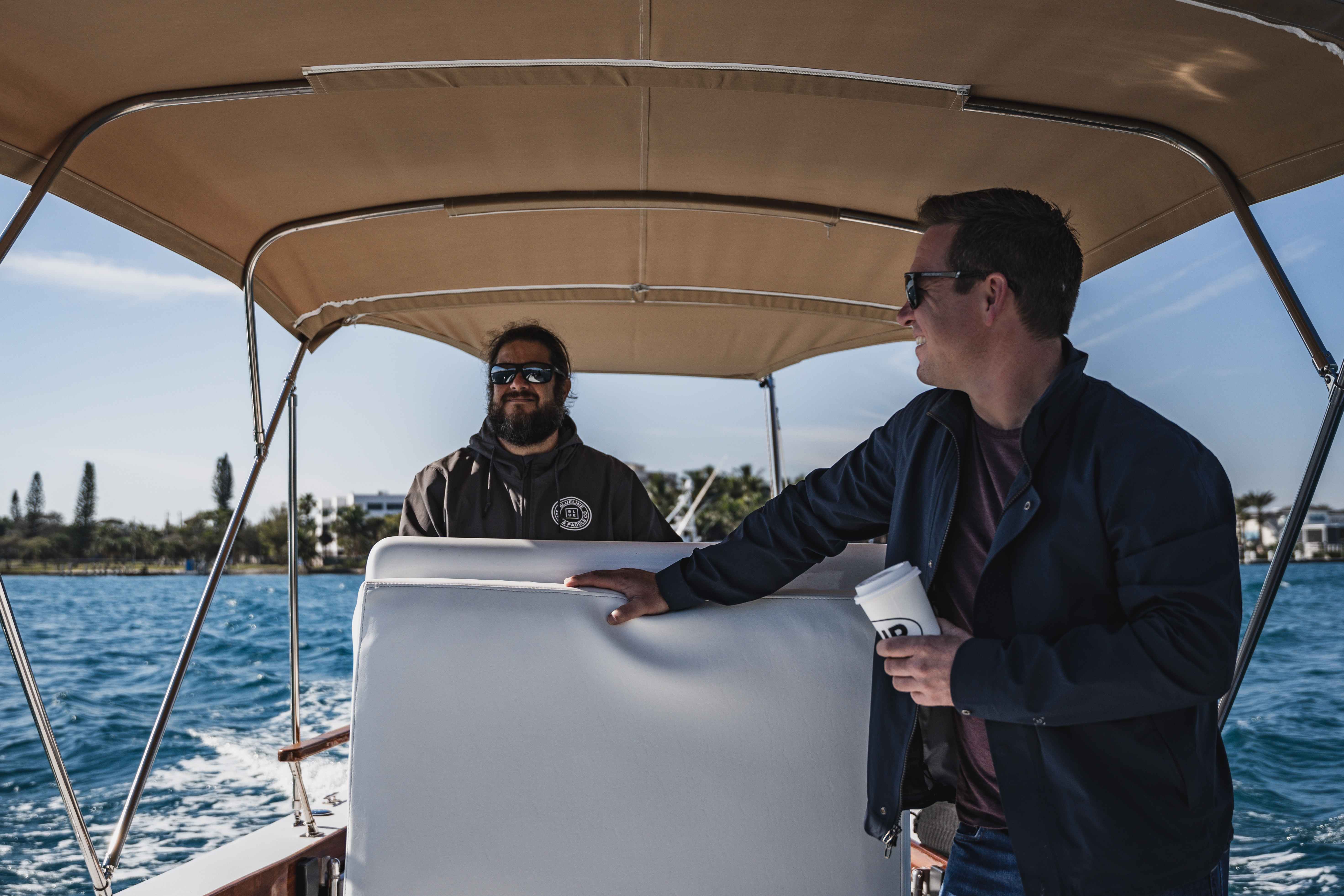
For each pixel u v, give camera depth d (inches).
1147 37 61.8
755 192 99.9
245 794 389.4
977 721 48.6
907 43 65.8
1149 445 39.7
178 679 81.5
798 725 53.5
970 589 48.2
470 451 119.8
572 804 52.4
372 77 69.9
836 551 57.2
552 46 66.7
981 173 90.0
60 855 307.4
